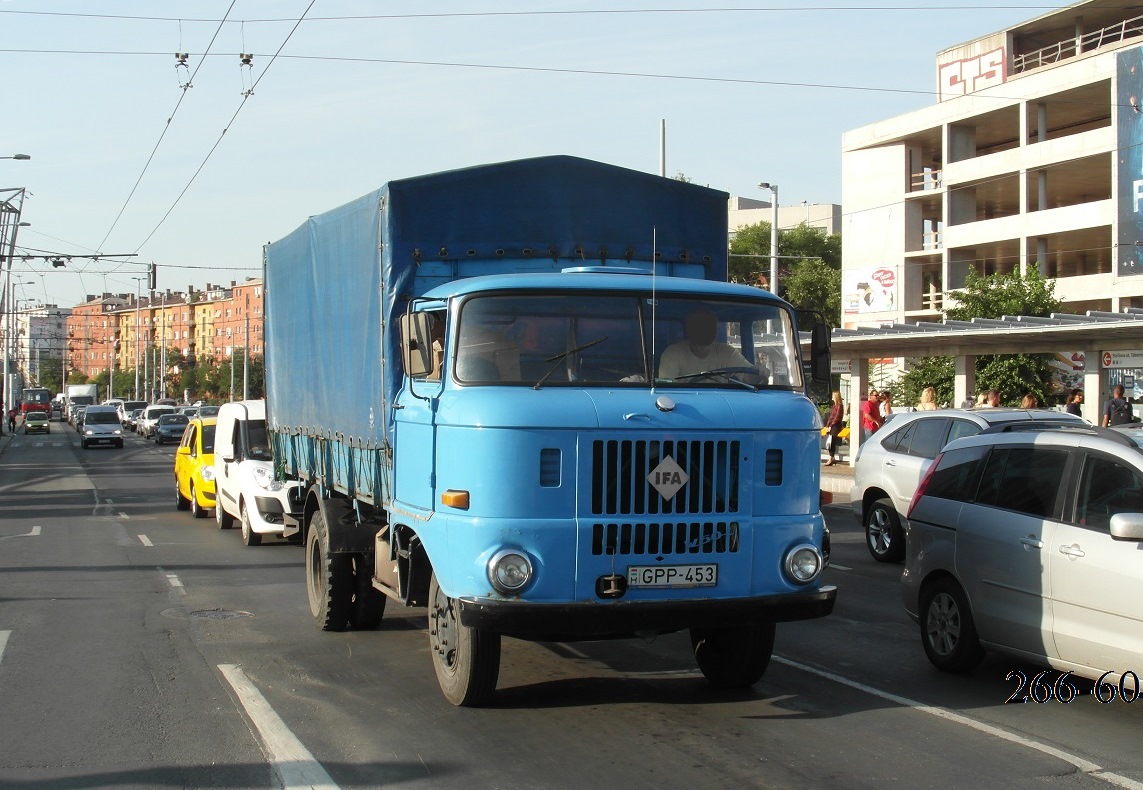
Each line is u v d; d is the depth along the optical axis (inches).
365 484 325.7
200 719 260.4
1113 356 879.1
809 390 285.4
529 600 236.2
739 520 248.2
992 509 294.2
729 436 249.9
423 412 268.7
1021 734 247.9
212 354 5398.6
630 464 242.8
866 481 558.6
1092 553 258.2
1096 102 1754.4
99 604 425.1
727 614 243.8
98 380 5949.8
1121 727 254.2
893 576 500.1
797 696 282.2
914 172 2066.9
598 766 223.3
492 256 310.2
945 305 1883.6
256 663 321.1
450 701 271.9
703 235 333.4
